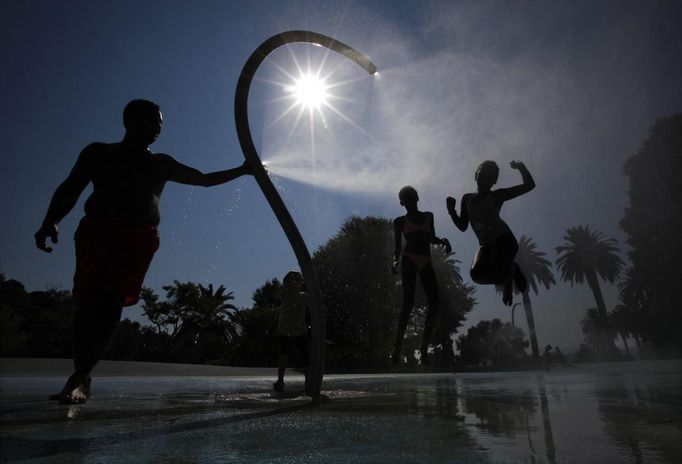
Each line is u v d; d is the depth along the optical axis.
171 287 40.38
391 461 1.13
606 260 46.97
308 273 3.55
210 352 41.25
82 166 2.88
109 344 2.86
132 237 2.80
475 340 51.97
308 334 5.86
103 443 1.45
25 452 1.31
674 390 3.83
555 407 2.45
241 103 3.63
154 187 3.01
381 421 1.90
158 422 1.98
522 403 2.71
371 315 30.80
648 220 36.03
